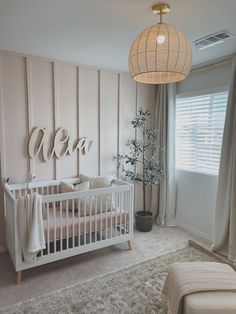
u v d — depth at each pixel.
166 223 3.81
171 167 3.73
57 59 3.10
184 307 1.60
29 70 2.94
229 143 2.84
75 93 3.31
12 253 2.45
